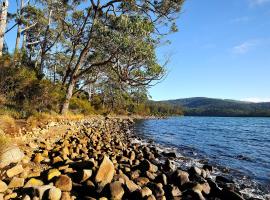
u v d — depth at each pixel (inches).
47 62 1637.6
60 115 817.5
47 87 723.4
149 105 5024.6
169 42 816.9
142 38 771.4
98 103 2384.4
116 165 363.3
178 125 2116.1
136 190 268.2
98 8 891.4
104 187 269.0
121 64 835.4
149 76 831.1
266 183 418.6
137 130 1336.1
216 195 321.1
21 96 667.4
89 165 312.3
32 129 470.0
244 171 498.6
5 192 228.4
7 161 275.4
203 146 853.2
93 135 706.8
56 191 230.1
